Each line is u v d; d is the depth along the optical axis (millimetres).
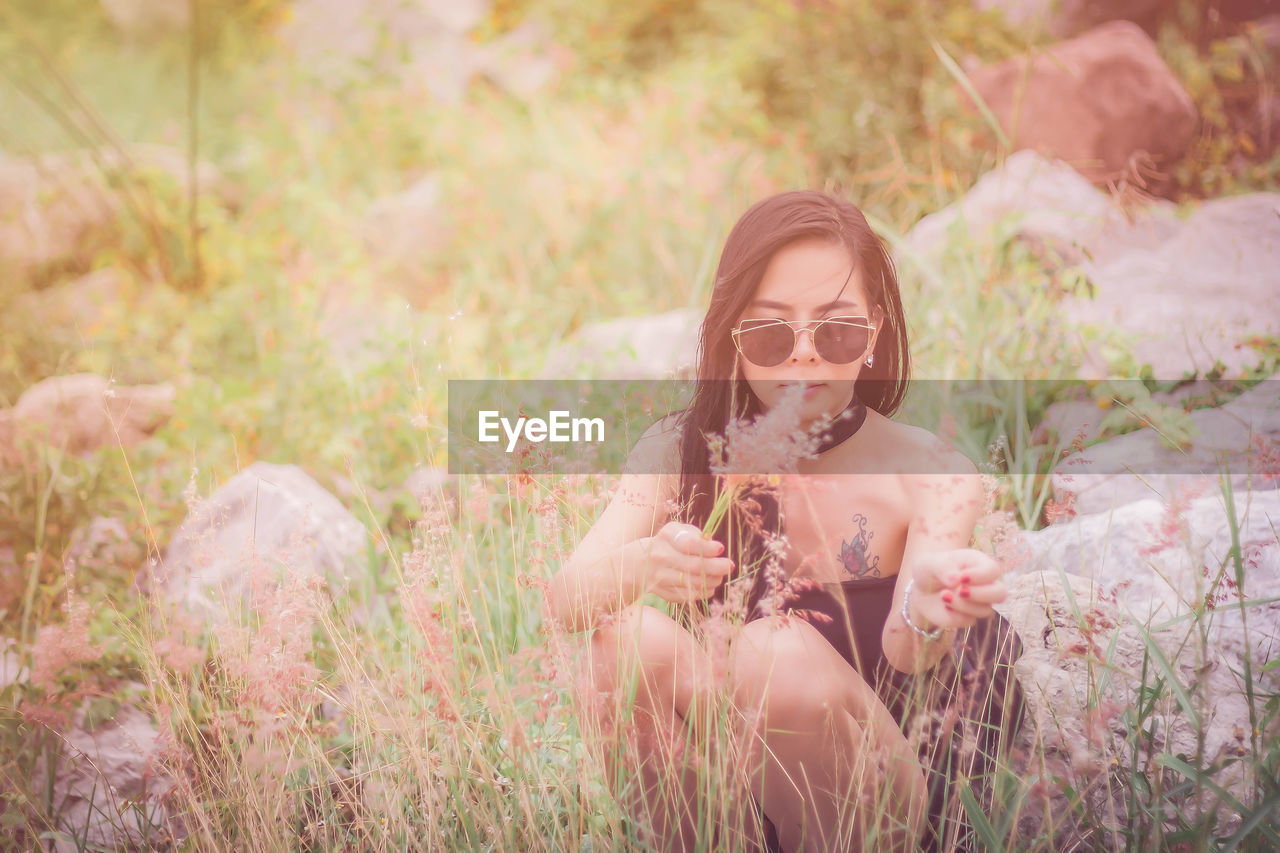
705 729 1905
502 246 5898
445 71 8023
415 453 3762
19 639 3152
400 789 2115
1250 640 2328
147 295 6000
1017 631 2359
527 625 2582
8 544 3584
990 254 4426
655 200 5961
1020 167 5250
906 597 1822
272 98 7980
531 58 8188
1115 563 2643
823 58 6777
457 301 5406
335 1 8992
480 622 2500
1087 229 4816
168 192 6406
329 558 3119
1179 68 7039
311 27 8969
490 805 2059
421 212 6188
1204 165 6426
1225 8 7664
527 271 5844
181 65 9516
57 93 8492
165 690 2193
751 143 6488
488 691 2020
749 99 6703
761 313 2002
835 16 6895
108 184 6207
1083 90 6168
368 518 3514
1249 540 2482
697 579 1846
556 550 2133
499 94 7867
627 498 2152
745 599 1925
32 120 7781
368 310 5316
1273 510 2549
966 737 1919
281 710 2098
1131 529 2670
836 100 6566
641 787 1944
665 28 8508
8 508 3596
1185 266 4531
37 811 2297
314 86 8070
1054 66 6188
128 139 8125
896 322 2180
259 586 2211
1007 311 4211
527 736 2039
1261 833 1867
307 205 6434
